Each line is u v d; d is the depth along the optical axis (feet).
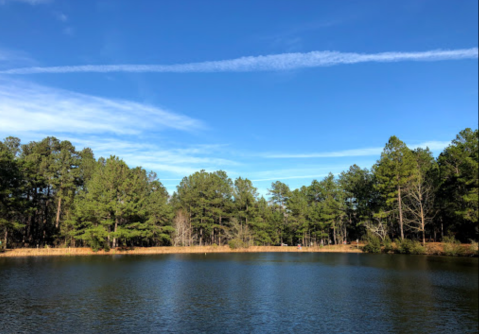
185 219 278.67
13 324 56.90
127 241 255.09
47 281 98.32
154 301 75.10
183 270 127.75
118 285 93.86
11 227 188.14
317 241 305.53
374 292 85.92
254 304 73.05
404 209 215.31
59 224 230.48
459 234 199.72
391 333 54.39
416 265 142.00
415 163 208.33
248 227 293.02
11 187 183.01
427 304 73.26
